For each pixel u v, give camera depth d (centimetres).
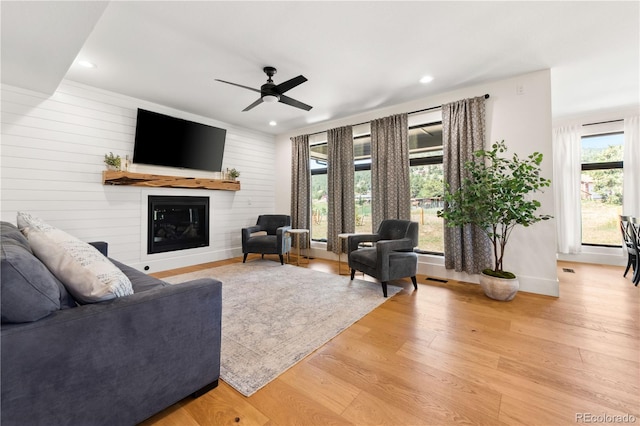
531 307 268
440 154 399
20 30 200
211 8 207
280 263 465
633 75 318
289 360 179
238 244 529
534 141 308
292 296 299
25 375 92
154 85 345
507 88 324
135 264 390
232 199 518
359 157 488
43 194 317
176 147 425
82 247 131
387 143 417
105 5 175
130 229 386
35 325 95
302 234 525
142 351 120
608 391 148
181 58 279
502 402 140
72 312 104
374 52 269
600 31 236
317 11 211
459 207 320
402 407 138
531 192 312
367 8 208
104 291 112
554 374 163
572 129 473
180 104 412
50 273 110
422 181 416
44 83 291
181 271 408
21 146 303
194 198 458
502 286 280
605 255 452
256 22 224
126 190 382
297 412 135
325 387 153
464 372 165
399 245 310
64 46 221
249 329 221
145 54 271
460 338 207
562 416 131
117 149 374
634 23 224
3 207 293
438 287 333
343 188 479
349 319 241
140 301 119
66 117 332
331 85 345
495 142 331
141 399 120
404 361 178
